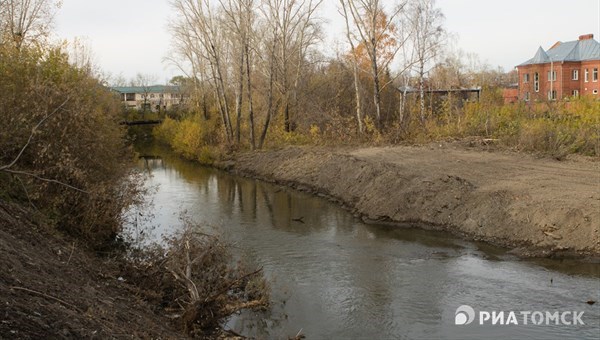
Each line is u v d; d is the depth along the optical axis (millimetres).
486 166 19594
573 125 22703
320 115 37031
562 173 17484
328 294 10438
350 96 41344
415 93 35969
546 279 10891
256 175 29281
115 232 13953
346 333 8695
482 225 14312
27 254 7809
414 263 12344
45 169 10836
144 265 10398
